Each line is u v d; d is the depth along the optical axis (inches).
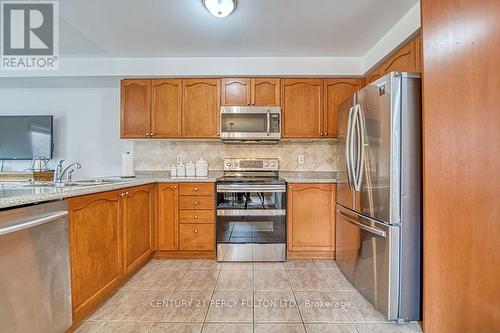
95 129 140.6
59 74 118.2
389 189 69.0
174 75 120.1
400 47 90.9
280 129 121.3
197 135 122.4
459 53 61.5
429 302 64.6
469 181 61.3
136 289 86.7
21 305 49.2
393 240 68.7
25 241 50.1
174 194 113.0
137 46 107.1
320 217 112.4
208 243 112.9
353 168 85.9
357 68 119.6
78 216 63.9
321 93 122.6
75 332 64.7
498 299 59.5
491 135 59.1
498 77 58.3
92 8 80.6
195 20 88.0
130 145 138.1
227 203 112.7
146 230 104.3
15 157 137.3
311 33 97.3
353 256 88.9
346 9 82.0
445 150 63.1
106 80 126.6
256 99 122.2
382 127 71.5
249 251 111.6
